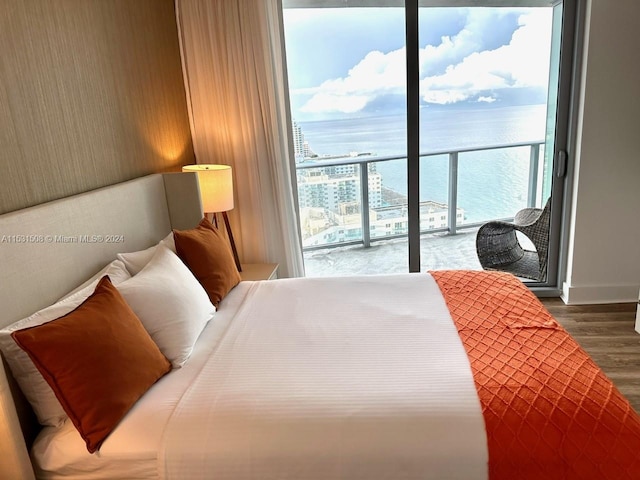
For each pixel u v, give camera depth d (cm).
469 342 176
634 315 317
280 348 181
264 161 328
